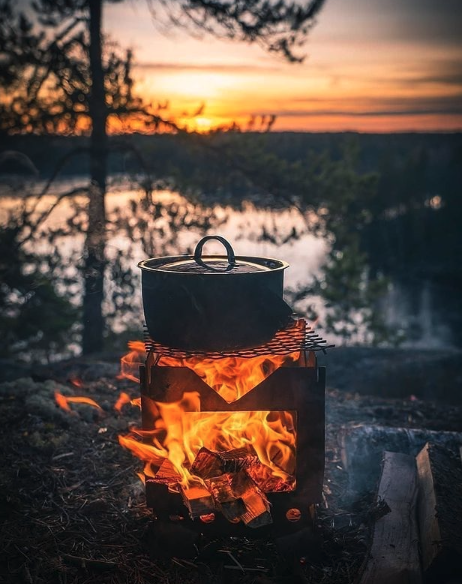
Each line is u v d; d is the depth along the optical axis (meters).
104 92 2.18
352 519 0.80
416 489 0.80
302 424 0.71
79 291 2.47
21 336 2.75
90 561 0.71
